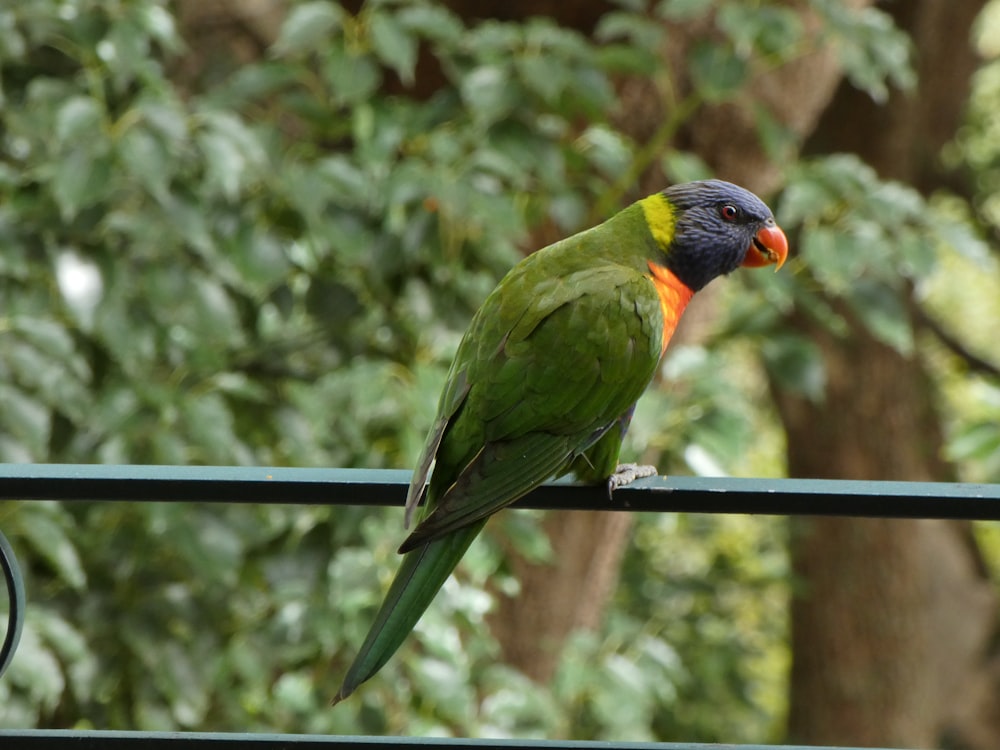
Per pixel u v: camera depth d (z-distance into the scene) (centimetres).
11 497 418
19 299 777
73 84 811
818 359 972
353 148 995
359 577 793
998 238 2064
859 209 896
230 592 848
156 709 824
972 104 2159
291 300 867
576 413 534
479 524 470
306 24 844
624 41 1088
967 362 2061
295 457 809
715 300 1107
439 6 947
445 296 854
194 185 807
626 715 969
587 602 1182
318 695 834
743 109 1087
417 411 777
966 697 2114
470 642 878
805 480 427
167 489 418
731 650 1414
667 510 438
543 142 865
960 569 2180
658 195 654
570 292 553
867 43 916
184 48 1010
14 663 714
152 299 770
